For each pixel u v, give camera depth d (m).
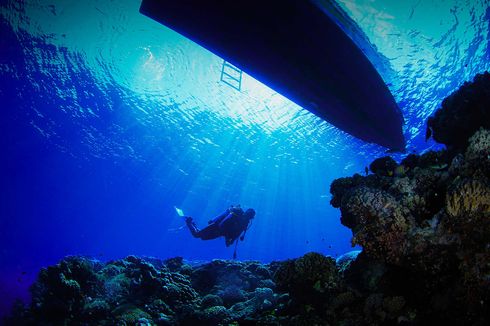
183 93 27.94
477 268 2.58
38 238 74.69
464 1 12.59
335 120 12.67
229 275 7.08
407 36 14.05
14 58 27.23
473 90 4.64
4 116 42.97
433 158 4.50
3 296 21.47
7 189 65.06
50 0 18.48
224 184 58.62
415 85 15.97
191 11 9.02
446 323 2.71
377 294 3.25
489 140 3.04
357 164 27.47
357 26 11.02
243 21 8.99
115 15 18.62
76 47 23.30
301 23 9.15
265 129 30.03
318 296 3.80
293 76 10.49
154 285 6.29
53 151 52.44
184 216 10.51
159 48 21.52
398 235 2.98
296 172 42.91
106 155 52.50
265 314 4.38
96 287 6.66
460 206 2.65
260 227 90.88
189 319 5.45
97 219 80.75
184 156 48.78
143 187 67.31
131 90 29.58
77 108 36.97
